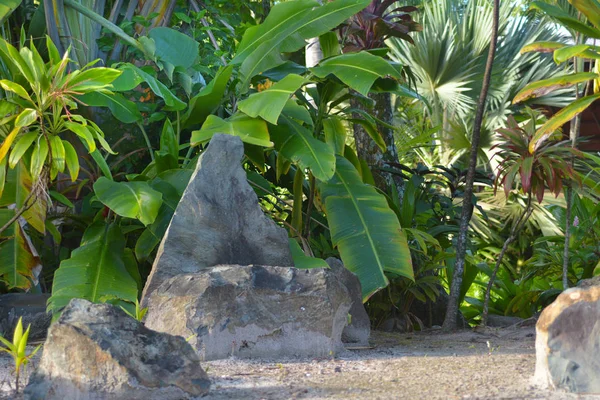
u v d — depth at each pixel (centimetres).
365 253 454
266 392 251
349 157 600
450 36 1166
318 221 601
